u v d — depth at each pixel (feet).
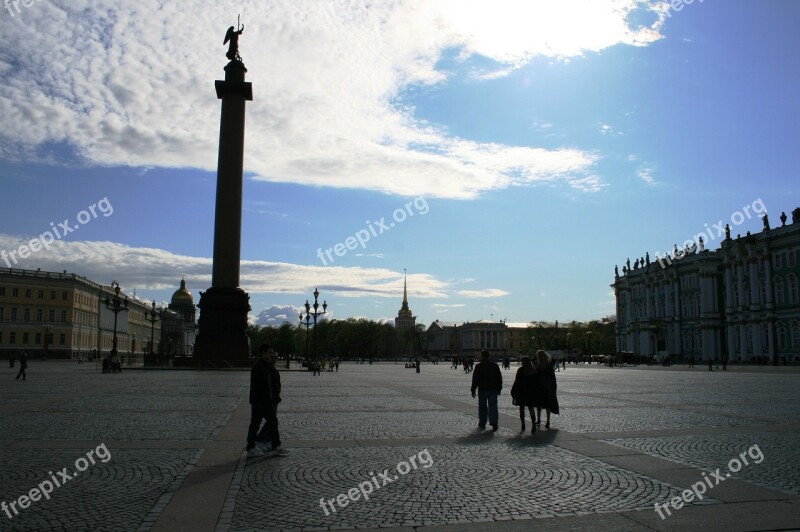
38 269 418.31
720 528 26.66
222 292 214.07
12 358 223.51
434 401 85.66
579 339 590.14
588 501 30.89
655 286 438.81
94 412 67.62
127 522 27.43
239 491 32.86
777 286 327.06
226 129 216.95
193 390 103.04
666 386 126.21
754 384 134.21
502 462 40.47
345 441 48.78
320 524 27.30
